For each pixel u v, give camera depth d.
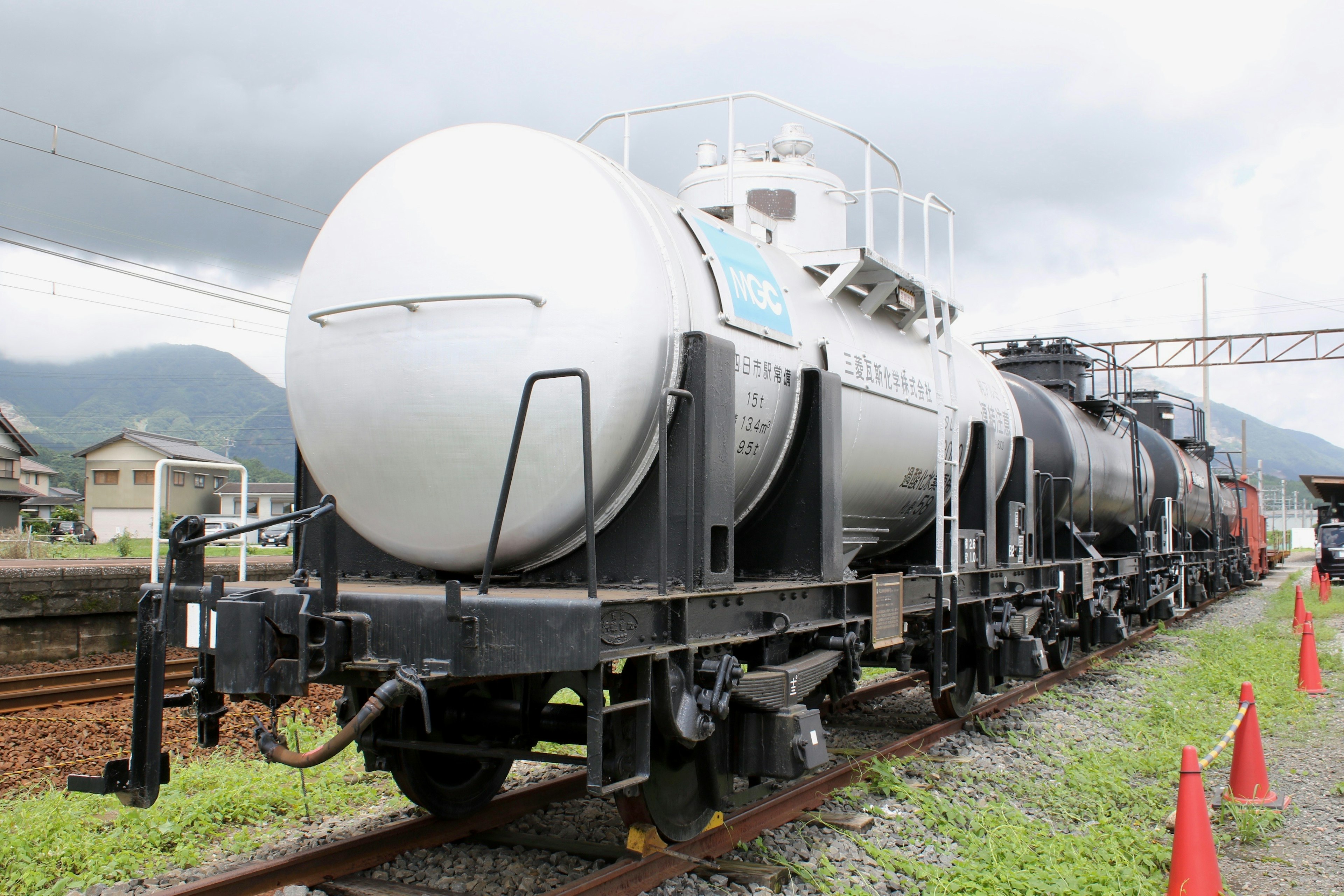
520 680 5.21
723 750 5.27
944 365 8.45
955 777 7.00
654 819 4.72
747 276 5.68
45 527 51.31
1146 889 4.96
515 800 5.89
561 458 4.51
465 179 4.84
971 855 5.37
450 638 3.85
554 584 4.96
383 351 4.68
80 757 7.60
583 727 5.07
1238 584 30.83
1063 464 11.47
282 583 4.93
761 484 5.88
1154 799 6.66
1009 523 9.67
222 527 4.40
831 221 8.60
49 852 5.09
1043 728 8.97
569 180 4.80
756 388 5.43
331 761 7.09
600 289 4.57
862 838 5.53
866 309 7.28
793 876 4.94
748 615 5.16
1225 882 5.31
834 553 5.98
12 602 11.97
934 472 8.20
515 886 4.68
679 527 4.69
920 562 8.85
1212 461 27.22
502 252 4.60
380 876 4.83
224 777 6.43
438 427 4.59
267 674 3.90
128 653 13.18
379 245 4.84
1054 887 4.87
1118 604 14.66
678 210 5.52
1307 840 6.01
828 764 7.21
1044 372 14.16
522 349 4.50
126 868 4.93
